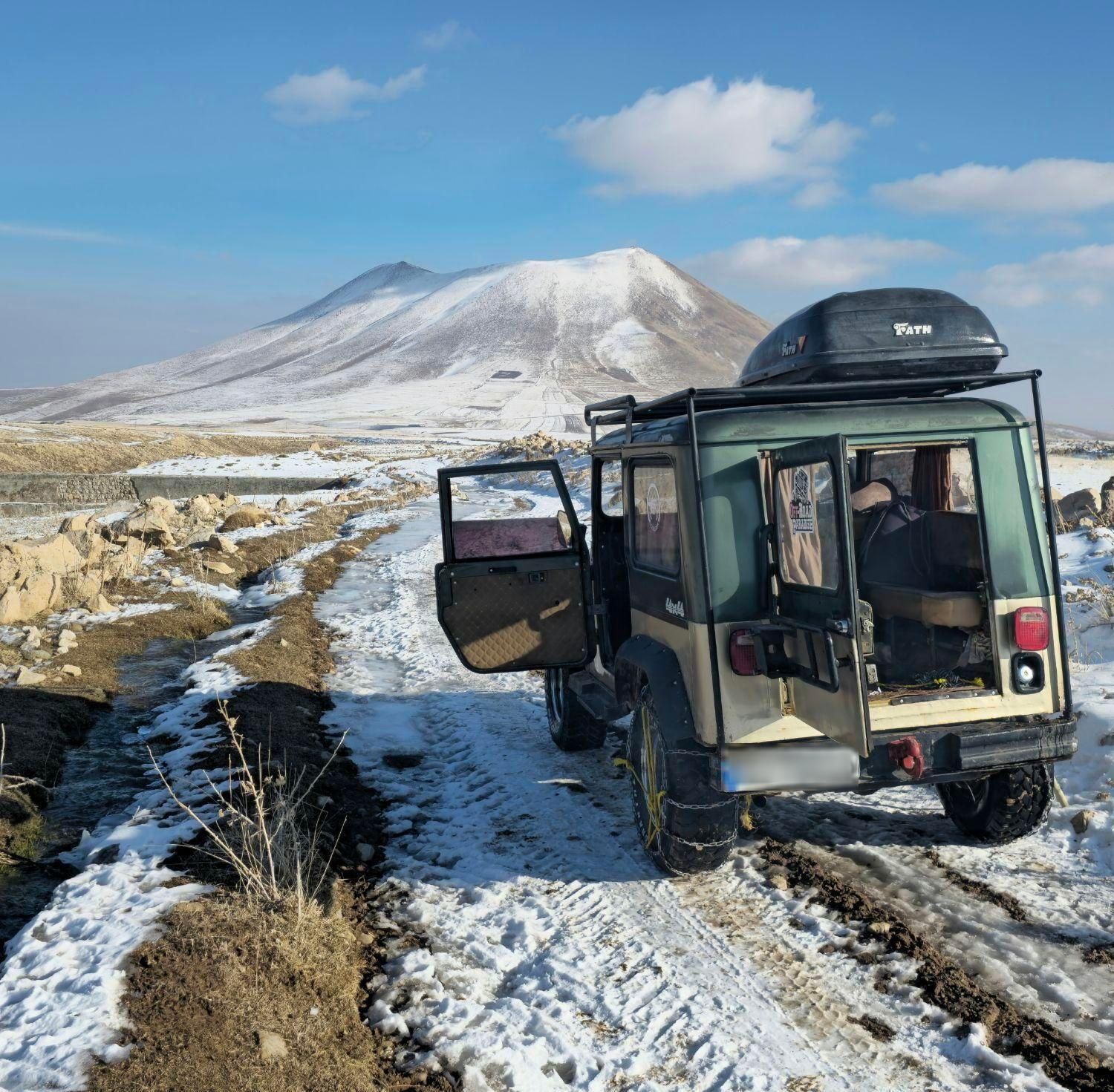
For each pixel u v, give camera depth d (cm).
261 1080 330
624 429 675
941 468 528
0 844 577
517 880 519
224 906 443
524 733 805
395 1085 349
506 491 3272
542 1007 397
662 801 490
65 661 1045
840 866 511
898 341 489
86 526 1892
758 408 470
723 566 455
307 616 1358
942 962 408
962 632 482
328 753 743
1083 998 376
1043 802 498
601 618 641
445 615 602
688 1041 367
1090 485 1912
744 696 450
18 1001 374
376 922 480
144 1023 351
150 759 742
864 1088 334
